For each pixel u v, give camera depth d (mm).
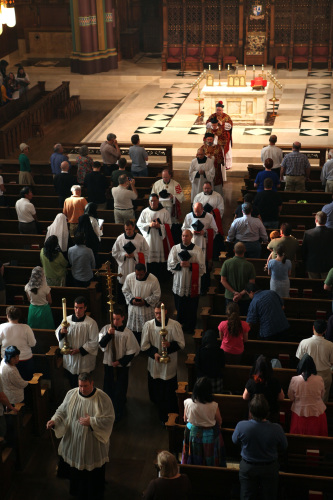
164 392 8219
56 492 7184
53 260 9969
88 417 6578
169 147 17625
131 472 7465
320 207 12797
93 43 28031
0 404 7398
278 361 8211
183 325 10195
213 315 9211
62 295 9953
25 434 7688
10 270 10781
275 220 11766
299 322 8836
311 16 27062
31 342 8141
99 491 7016
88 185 13172
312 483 6207
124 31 30641
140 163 15328
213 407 6391
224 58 28375
